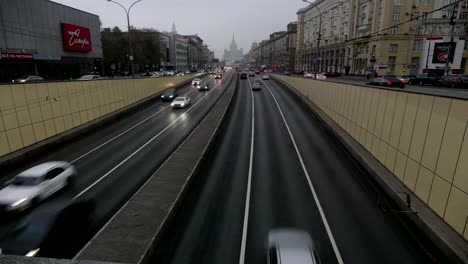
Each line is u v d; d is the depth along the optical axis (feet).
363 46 246.88
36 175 45.06
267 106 132.87
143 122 101.40
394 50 217.56
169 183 49.39
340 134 78.38
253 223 40.16
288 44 507.71
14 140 63.62
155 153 69.15
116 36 289.12
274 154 68.59
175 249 34.60
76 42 185.57
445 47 171.73
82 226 38.96
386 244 35.58
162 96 146.82
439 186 37.91
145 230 35.86
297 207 44.39
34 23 152.76
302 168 59.72
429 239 35.55
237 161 64.28
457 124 35.29
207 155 68.54
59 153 68.33
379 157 57.72
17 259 19.21
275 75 278.46
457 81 115.65
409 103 47.44
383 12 213.66
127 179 54.34
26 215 41.34
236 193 49.11
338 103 89.56
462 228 33.19
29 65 155.22
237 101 147.84
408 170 46.21
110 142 77.82
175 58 475.31
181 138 82.12
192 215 42.22
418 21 212.02
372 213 42.55
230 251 34.37
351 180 53.83
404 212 41.24
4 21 134.41
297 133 87.25
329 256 33.55
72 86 84.64
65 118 81.15
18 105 65.16
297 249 29.40
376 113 60.34
